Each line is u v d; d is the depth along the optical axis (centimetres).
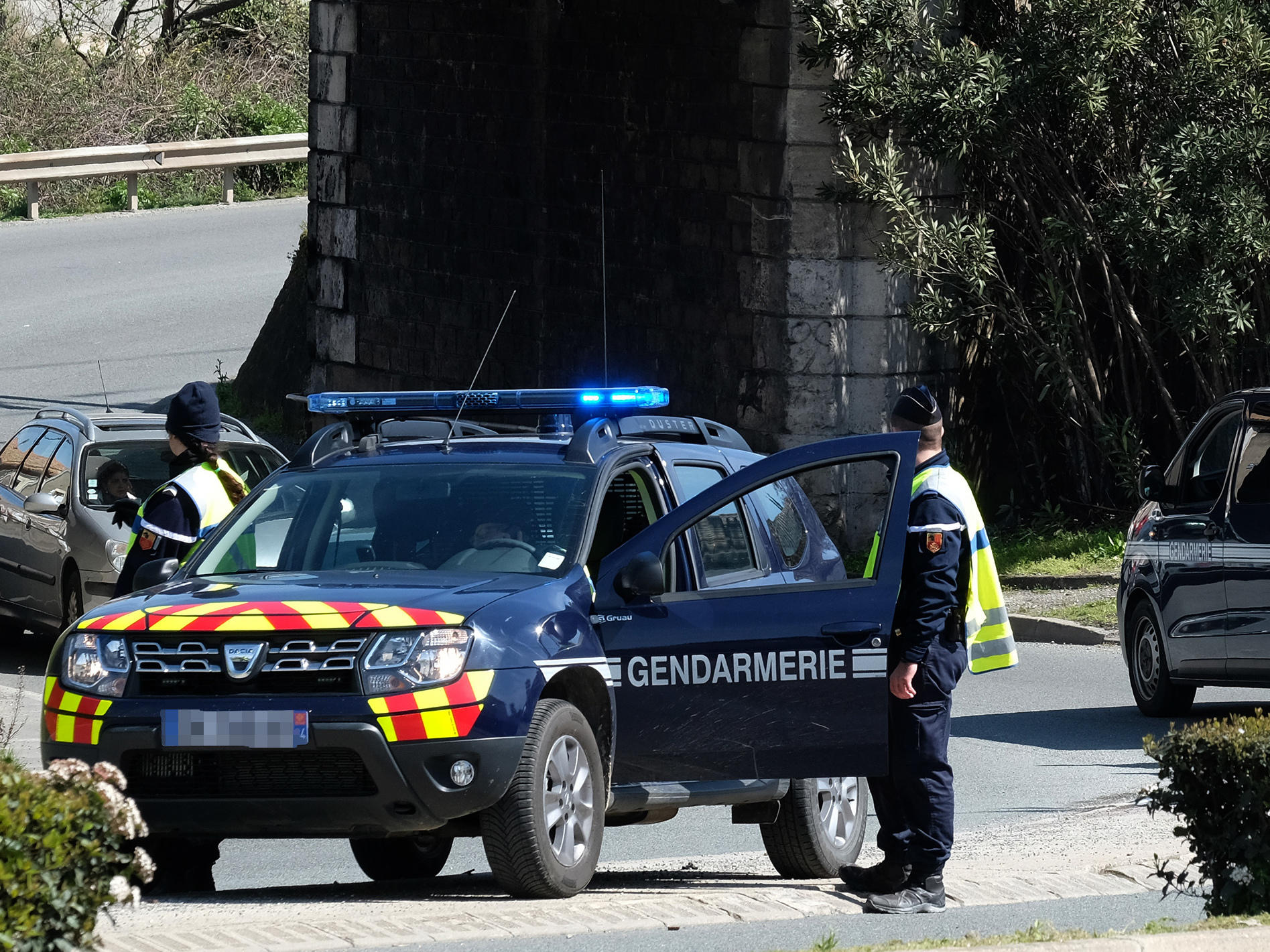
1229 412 3881
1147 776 3356
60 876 1466
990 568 2223
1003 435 6325
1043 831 2894
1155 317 5975
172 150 12075
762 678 2266
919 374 6159
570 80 6800
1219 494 3850
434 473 2561
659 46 6456
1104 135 5772
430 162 7419
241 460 4728
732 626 2281
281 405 8338
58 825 1457
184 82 14025
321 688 2180
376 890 2461
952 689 2228
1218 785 1959
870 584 2234
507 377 7169
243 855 3047
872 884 2306
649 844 3061
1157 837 2769
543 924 2030
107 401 7762
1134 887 2361
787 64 6038
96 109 13350
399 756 2145
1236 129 5472
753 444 6256
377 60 7625
